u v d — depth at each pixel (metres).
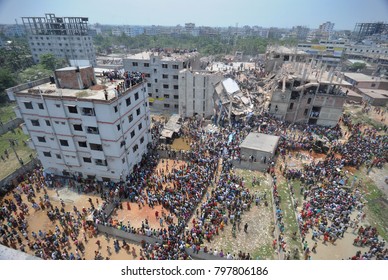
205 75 62.41
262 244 31.92
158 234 31.34
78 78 39.09
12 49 137.00
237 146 49.47
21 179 42.31
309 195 38.84
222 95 61.28
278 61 88.06
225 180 41.16
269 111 62.75
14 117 69.81
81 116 36.16
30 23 121.62
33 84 40.88
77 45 121.94
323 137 54.88
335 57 135.88
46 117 37.69
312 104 60.03
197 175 41.22
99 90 39.41
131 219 34.91
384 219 36.09
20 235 32.12
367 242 31.48
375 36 190.25
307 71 66.31
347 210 34.72
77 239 31.75
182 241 30.16
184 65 69.88
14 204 36.03
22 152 52.25
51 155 41.44
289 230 33.47
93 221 32.81
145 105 47.09
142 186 40.22
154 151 50.50
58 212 35.16
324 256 29.86
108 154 38.94
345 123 63.91
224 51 183.88
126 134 40.50
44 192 39.94
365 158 47.78
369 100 81.31
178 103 72.38
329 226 33.16
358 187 42.00
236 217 35.41
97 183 41.91
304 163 47.31
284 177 43.84
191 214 35.28
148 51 85.56
